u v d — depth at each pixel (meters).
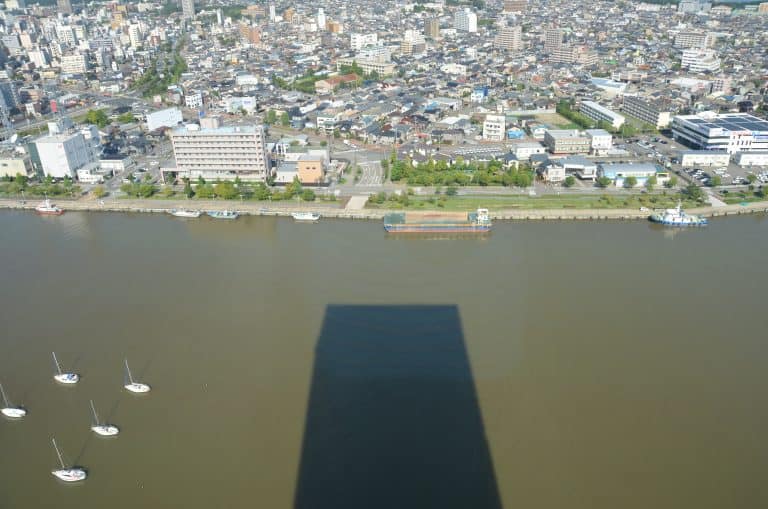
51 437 119.88
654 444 115.00
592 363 138.50
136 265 192.38
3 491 107.62
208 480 108.69
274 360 141.62
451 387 131.38
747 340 146.88
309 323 156.38
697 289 171.50
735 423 120.12
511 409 124.62
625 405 125.12
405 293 170.25
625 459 111.50
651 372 135.25
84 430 121.69
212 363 140.88
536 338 148.00
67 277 184.75
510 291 170.50
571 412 123.44
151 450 115.88
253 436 118.88
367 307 163.25
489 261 190.12
